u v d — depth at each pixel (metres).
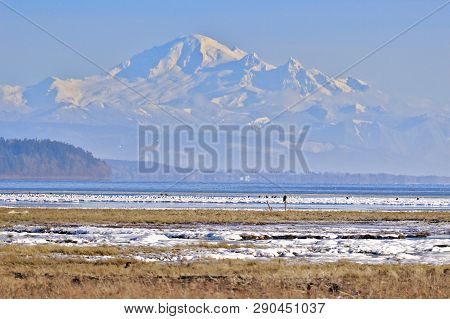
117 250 57.59
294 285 40.66
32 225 90.38
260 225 93.19
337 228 87.94
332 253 57.75
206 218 102.75
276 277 43.06
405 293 38.38
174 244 64.69
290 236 74.19
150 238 69.31
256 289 39.25
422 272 44.69
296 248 61.19
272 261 50.78
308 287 40.19
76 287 39.25
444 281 41.97
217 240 70.44
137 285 39.19
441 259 53.94
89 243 65.50
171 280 42.31
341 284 41.09
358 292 38.91
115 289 38.19
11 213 108.38
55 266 48.09
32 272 45.28
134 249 59.38
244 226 91.06
